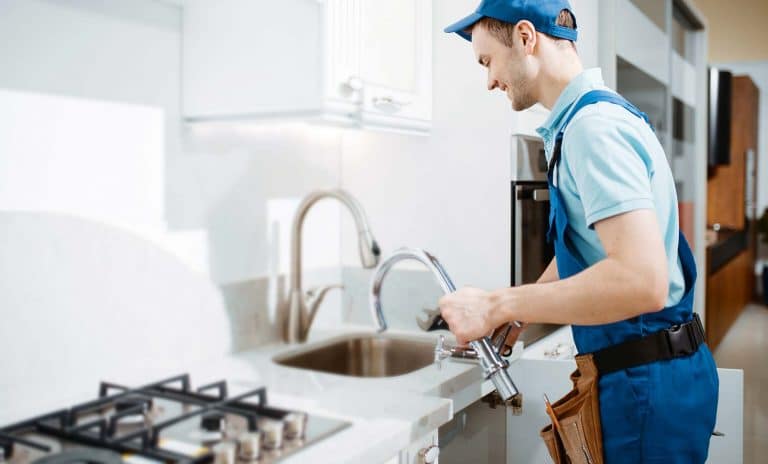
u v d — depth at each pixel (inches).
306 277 86.6
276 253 82.1
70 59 58.6
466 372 68.8
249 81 65.5
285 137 82.6
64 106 58.2
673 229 51.7
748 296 308.3
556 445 56.3
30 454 44.1
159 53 66.6
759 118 321.1
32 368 56.7
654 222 45.4
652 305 44.4
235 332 76.6
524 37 52.6
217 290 74.2
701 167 161.8
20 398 55.9
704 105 161.9
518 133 80.6
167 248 68.1
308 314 81.5
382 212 89.1
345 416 52.9
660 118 128.3
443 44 83.5
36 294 56.8
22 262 55.7
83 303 60.4
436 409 54.9
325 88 61.6
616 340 53.1
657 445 52.2
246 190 77.4
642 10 116.0
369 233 73.8
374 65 69.4
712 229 259.9
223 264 74.9
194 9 68.1
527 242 84.2
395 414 53.4
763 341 234.5
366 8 67.5
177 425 49.3
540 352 84.0
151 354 66.9
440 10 83.4
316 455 44.7
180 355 70.1
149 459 42.7
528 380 78.2
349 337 85.7
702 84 161.5
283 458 43.9
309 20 61.8
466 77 82.4
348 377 66.1
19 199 55.4
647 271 44.0
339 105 63.8
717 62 309.6
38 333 57.1
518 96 55.2
